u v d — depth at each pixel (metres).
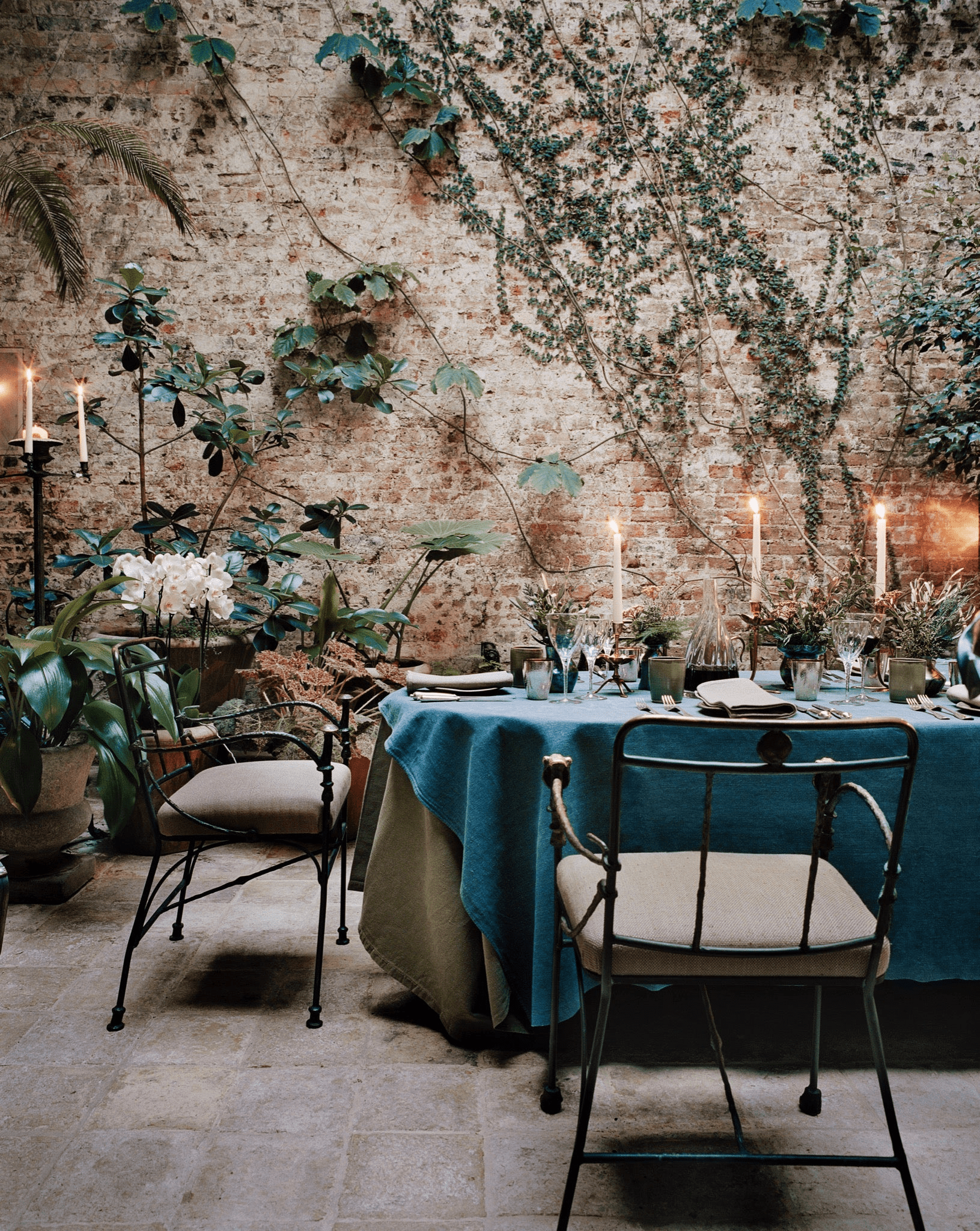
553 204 4.37
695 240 4.40
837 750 1.71
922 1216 1.25
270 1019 1.93
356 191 4.33
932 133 4.43
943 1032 1.88
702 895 1.18
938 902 1.72
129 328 3.60
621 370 4.43
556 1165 1.43
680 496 4.47
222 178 4.30
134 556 2.53
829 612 2.29
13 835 2.57
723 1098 1.63
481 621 4.45
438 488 4.42
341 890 2.34
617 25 4.32
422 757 1.83
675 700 1.97
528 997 1.74
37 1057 1.75
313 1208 1.32
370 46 4.13
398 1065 1.74
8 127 4.23
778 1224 1.31
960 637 1.89
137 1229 1.27
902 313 4.21
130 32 4.25
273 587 3.70
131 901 2.64
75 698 2.51
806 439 4.47
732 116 4.37
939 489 4.51
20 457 4.25
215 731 2.78
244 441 4.20
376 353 4.25
